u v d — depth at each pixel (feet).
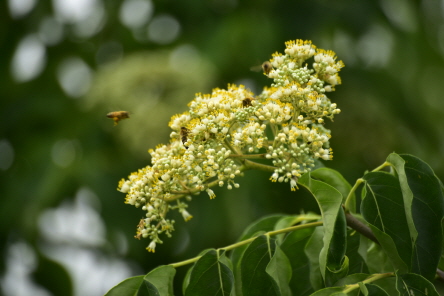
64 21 42.68
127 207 34.65
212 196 14.03
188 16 39.86
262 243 13.41
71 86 41.57
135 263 36.06
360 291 12.91
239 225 31.27
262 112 13.89
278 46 34.94
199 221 32.60
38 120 38.17
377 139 33.35
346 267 12.47
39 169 34.68
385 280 13.37
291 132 13.82
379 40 38.40
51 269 36.35
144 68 35.70
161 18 41.24
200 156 14.15
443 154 37.29
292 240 15.15
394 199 12.72
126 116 19.97
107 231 34.40
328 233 12.00
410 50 39.34
